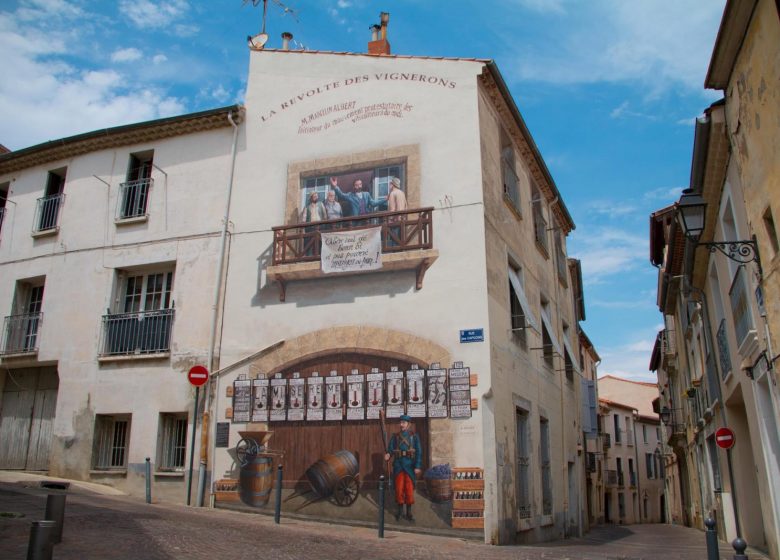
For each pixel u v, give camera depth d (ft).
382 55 47.75
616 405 143.43
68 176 55.26
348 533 35.29
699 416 67.05
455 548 32.89
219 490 42.57
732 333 40.27
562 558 31.65
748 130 29.43
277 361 43.65
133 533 27.43
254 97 50.26
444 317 40.88
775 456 34.19
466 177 43.24
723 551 43.88
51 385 51.90
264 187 47.88
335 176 46.32
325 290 43.88
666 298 78.13
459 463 38.11
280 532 32.81
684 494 111.45
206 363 45.44
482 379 39.11
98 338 49.32
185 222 49.44
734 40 29.07
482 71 45.34
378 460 39.65
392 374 40.83
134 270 51.13
